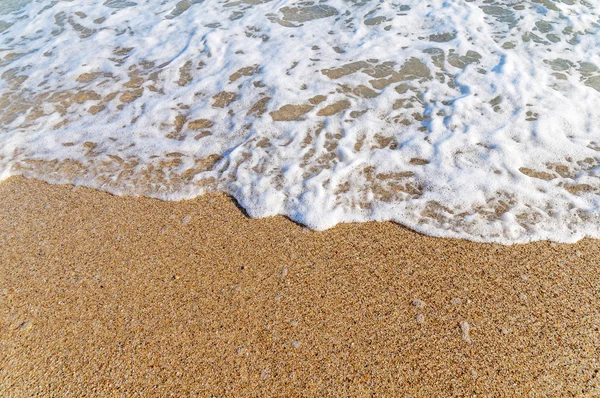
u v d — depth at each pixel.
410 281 1.03
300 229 1.13
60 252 1.12
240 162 1.28
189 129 1.38
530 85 1.41
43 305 1.03
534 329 0.95
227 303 1.01
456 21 1.70
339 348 0.94
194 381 0.92
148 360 0.94
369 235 1.11
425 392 0.89
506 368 0.91
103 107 1.47
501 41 1.58
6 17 1.99
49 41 1.80
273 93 1.46
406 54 1.56
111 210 1.20
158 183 1.25
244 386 0.91
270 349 0.95
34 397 0.91
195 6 1.95
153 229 1.15
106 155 1.33
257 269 1.06
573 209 1.13
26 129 1.42
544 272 1.03
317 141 1.32
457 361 0.92
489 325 0.96
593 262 1.04
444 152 1.26
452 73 1.48
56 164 1.32
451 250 1.08
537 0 1.78
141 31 1.81
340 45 1.63
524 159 1.23
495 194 1.17
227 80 1.53
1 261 1.10
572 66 1.47
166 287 1.04
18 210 1.21
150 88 1.52
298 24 1.77
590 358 0.92
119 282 1.05
